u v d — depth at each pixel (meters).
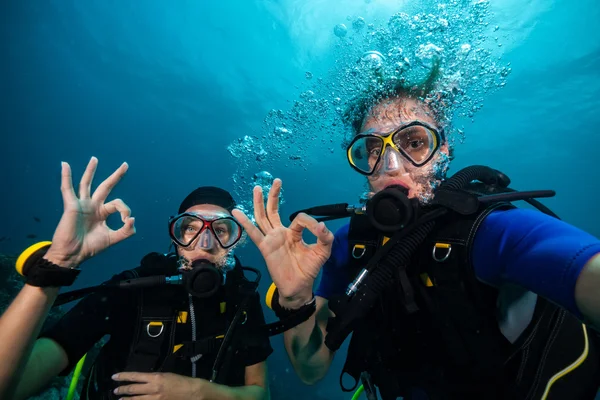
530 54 17.25
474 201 1.40
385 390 1.68
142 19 22.41
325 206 1.87
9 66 30.20
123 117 33.97
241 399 2.00
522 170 33.38
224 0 19.48
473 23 2.81
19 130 39.66
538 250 1.12
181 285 2.30
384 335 1.63
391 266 1.45
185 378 1.90
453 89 1.83
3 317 1.44
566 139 25.84
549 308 1.36
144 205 51.78
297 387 13.87
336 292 2.13
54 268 1.47
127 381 1.98
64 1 22.83
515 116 22.72
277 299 1.99
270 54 21.27
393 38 2.86
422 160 1.68
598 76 18.36
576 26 15.48
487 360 1.33
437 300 1.43
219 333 2.30
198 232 2.38
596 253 0.96
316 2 17.31
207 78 25.11
